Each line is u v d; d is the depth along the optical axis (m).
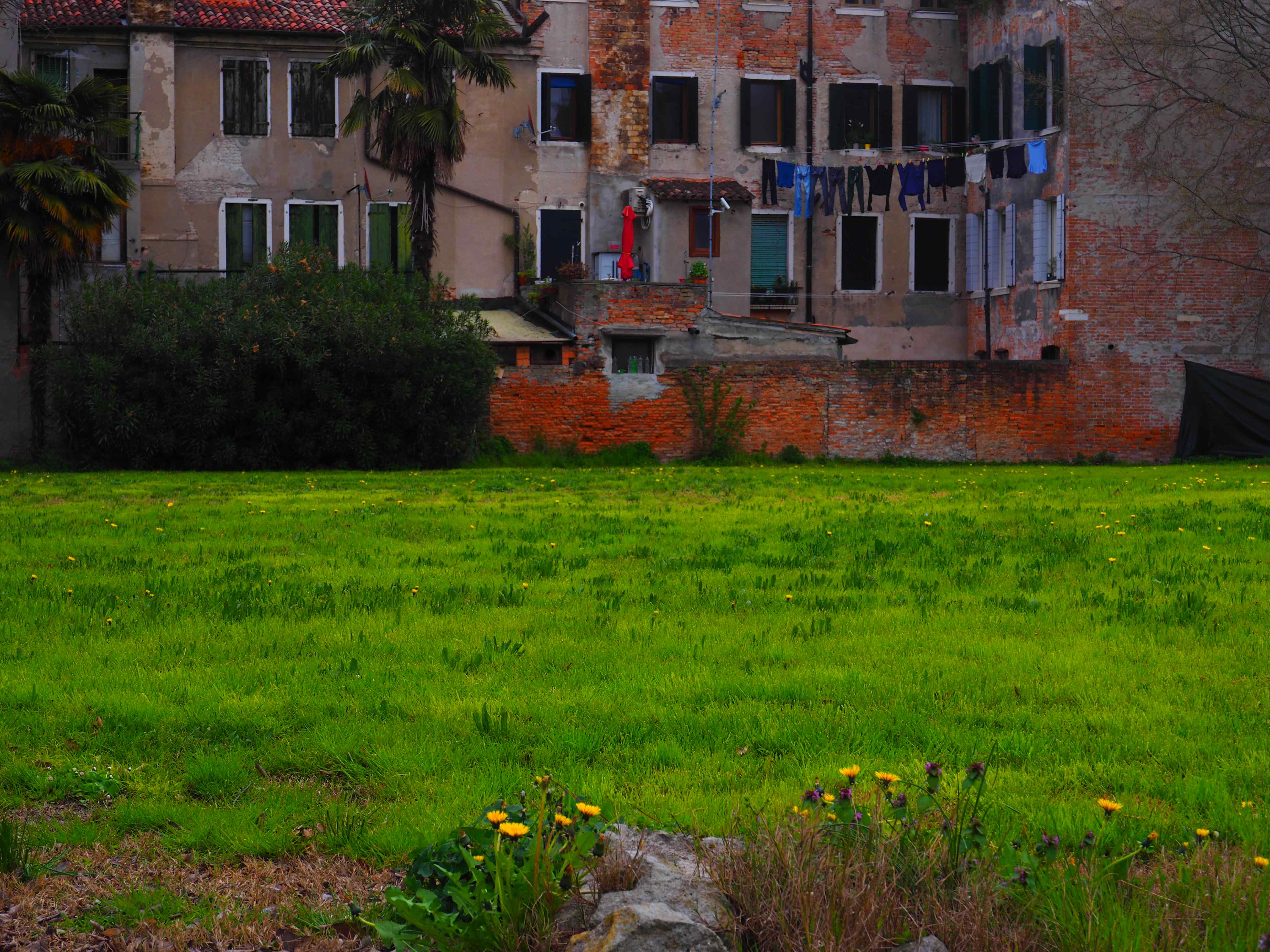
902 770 5.34
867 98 38.62
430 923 3.70
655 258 35.59
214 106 34.88
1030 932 3.59
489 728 6.02
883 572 10.86
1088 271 34.31
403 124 30.12
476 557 12.02
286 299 29.19
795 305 38.09
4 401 29.75
